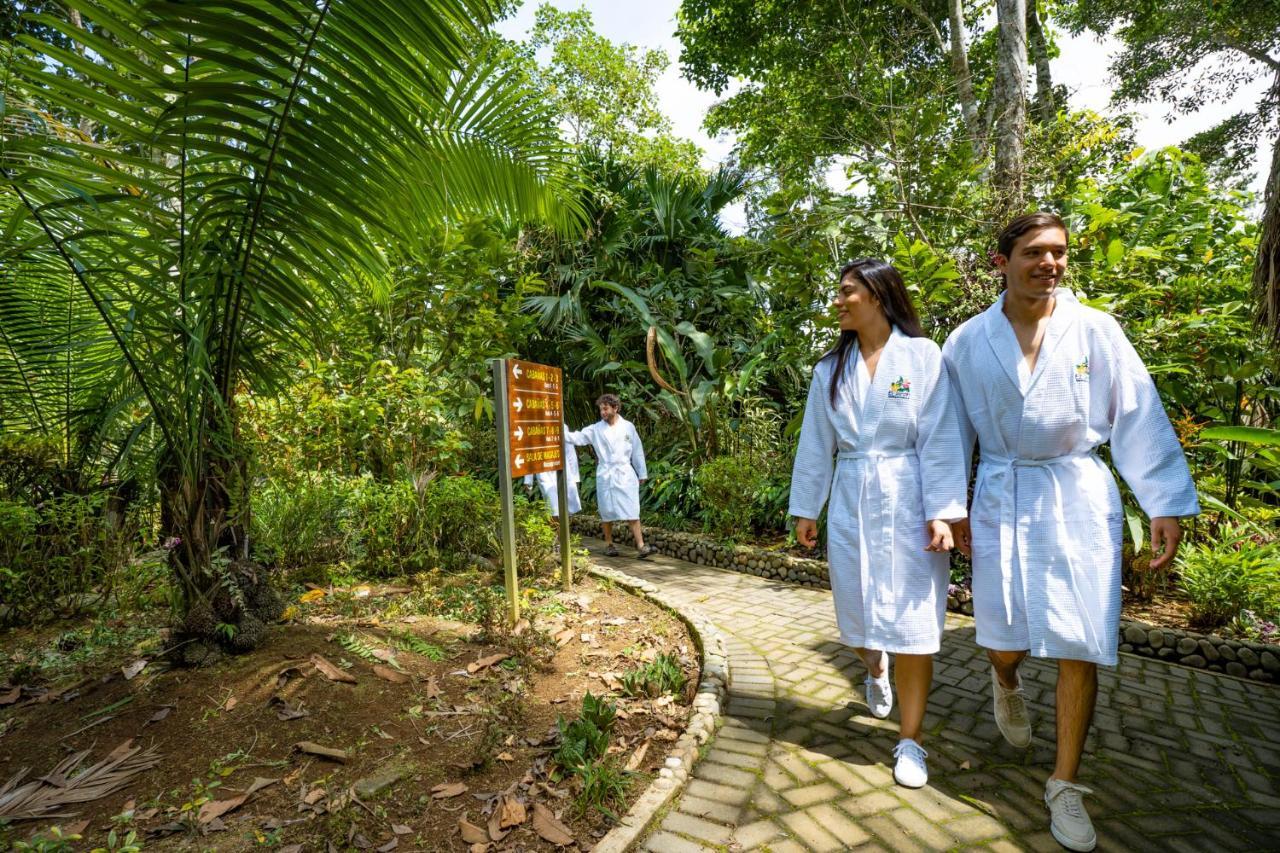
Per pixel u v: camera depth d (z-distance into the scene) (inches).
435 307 246.8
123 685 87.0
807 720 92.6
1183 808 71.2
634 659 110.5
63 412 138.6
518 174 149.3
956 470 78.7
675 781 73.5
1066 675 70.4
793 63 386.9
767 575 188.1
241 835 62.0
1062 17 449.1
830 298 192.7
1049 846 64.7
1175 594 142.6
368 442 186.2
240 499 95.7
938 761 81.1
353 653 97.9
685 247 332.2
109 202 76.7
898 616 79.2
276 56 70.6
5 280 121.3
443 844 61.9
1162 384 148.0
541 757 77.1
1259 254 88.8
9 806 64.2
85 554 127.3
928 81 225.1
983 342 78.4
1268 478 164.6
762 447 237.3
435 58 80.5
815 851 63.6
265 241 90.0
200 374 80.9
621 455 218.8
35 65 68.1
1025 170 169.6
